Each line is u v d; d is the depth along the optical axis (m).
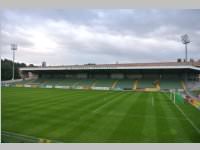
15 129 11.65
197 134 11.00
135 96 28.92
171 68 39.06
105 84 47.38
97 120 13.92
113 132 11.25
